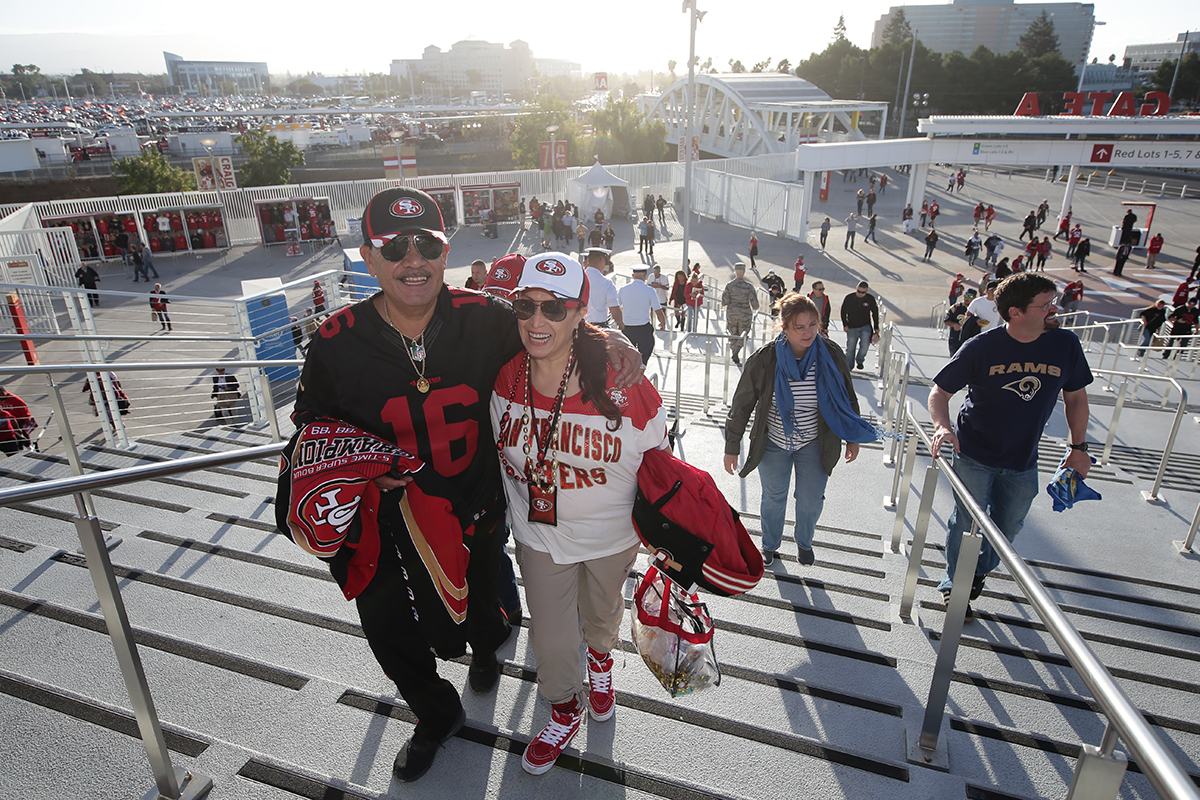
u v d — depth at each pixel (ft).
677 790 7.36
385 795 7.10
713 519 7.03
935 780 7.67
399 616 7.07
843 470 19.27
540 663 7.36
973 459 11.35
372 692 8.59
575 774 7.52
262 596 10.75
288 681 8.73
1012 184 152.46
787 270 83.51
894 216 118.73
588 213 109.29
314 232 94.99
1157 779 3.71
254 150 129.18
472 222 108.58
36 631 9.59
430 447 6.87
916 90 239.71
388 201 6.13
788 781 7.57
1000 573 14.65
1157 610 13.17
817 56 271.08
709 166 122.83
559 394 6.85
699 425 23.15
